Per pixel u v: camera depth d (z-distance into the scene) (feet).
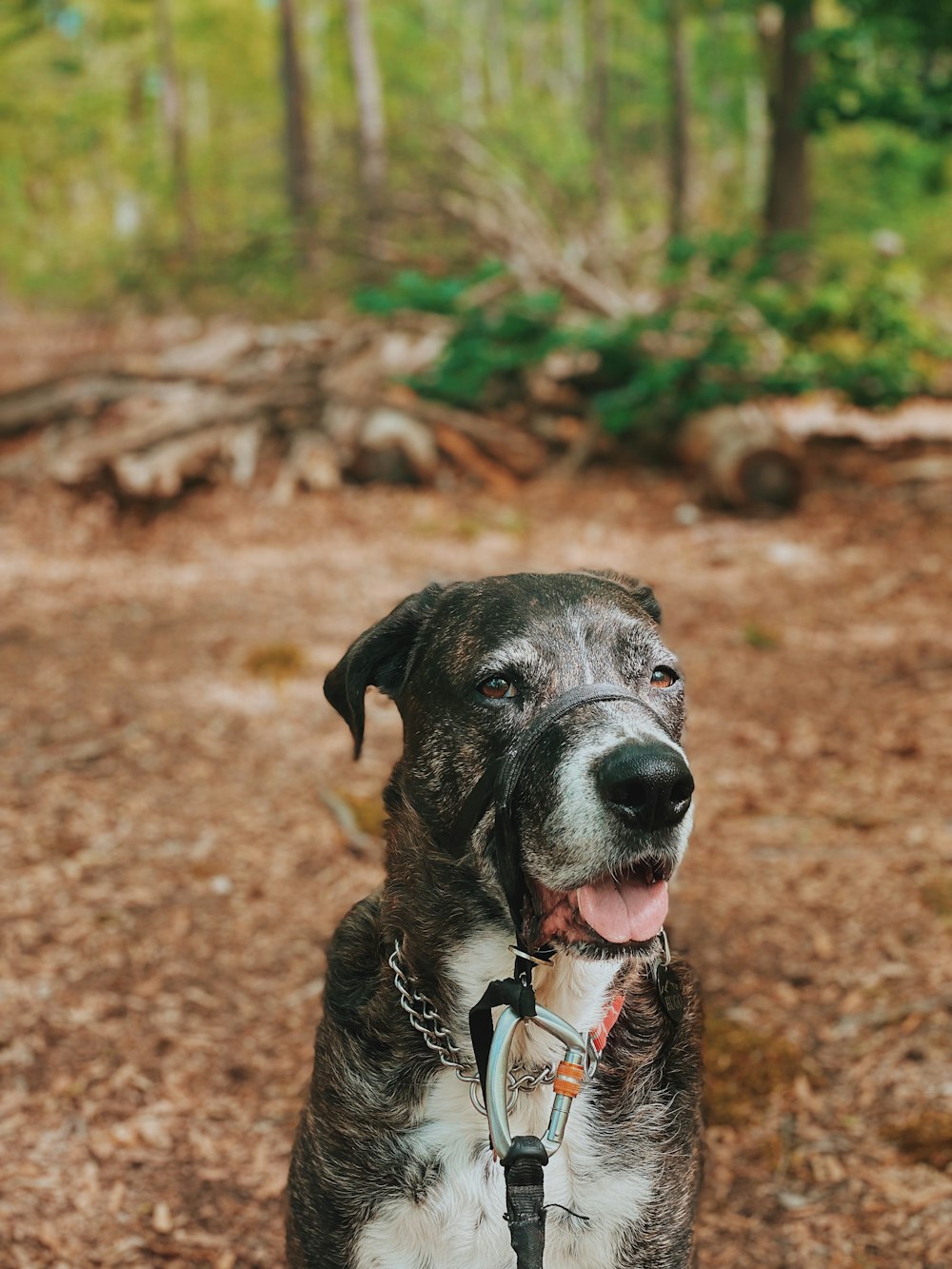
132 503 34.19
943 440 43.39
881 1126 12.55
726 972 15.21
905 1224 11.34
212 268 55.77
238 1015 14.70
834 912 16.37
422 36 120.78
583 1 129.70
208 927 16.39
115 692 23.71
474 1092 8.25
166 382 38.29
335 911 16.90
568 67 132.05
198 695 23.75
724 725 22.84
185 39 132.36
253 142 108.47
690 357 40.78
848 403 44.29
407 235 52.47
